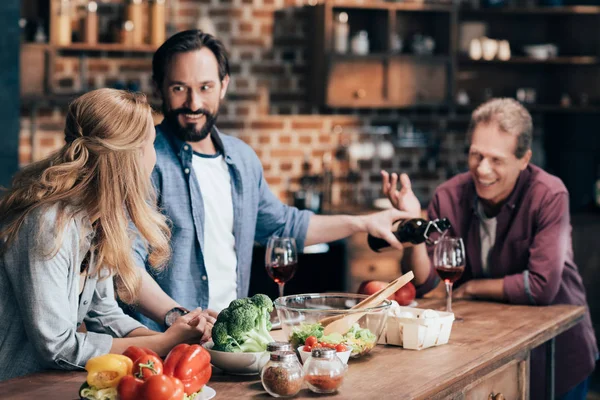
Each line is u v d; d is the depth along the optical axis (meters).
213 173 2.75
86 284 1.92
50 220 1.76
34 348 1.81
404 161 5.95
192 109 2.61
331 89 5.45
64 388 1.70
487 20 6.04
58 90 5.20
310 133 5.72
